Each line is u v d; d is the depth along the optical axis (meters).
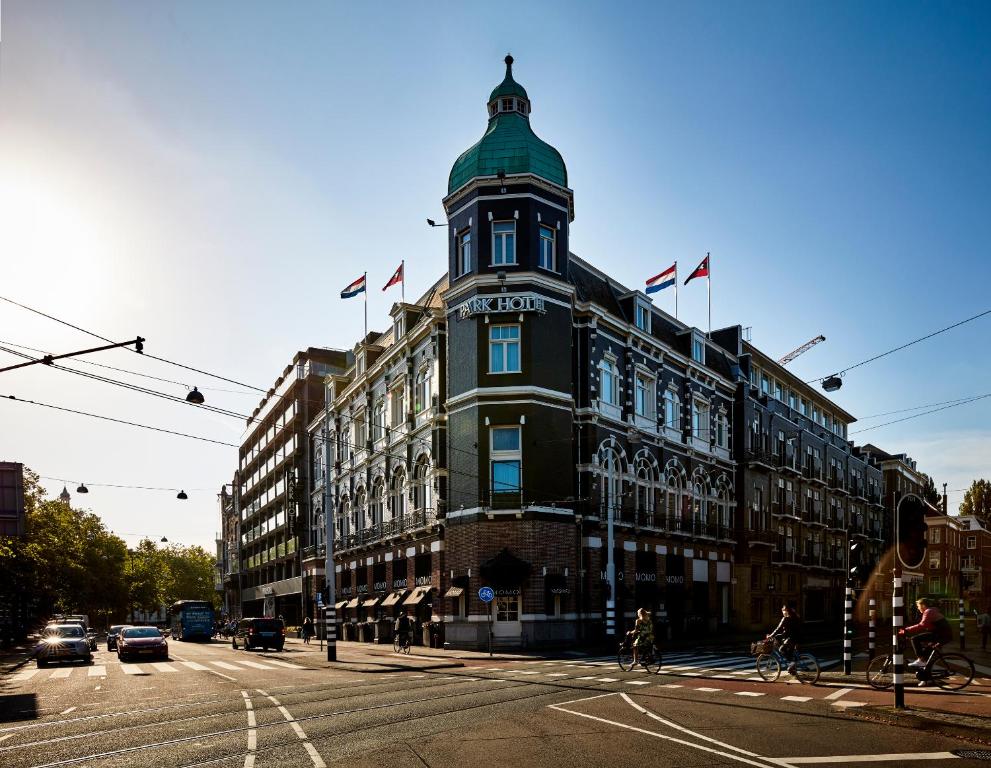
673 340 46.31
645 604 38.91
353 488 50.66
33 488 45.59
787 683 18.05
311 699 16.20
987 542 91.38
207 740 11.59
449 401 35.62
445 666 25.53
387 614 42.41
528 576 32.53
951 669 16.11
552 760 9.94
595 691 16.98
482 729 12.21
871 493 77.12
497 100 37.22
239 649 40.62
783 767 9.48
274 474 76.25
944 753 10.20
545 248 35.53
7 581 45.06
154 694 17.73
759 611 50.00
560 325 35.31
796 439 59.03
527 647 31.94
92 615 98.38
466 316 34.84
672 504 42.94
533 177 34.88
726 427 49.72
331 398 56.16
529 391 33.75
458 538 34.41
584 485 35.72
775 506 53.91
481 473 33.66
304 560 61.31
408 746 10.93
